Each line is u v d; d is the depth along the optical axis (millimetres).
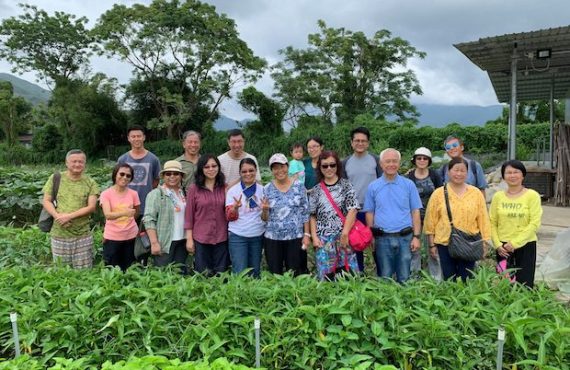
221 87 34812
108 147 37969
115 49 33406
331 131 30703
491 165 20672
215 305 3227
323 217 4812
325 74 35094
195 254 5031
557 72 12242
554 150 13133
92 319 3096
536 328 2816
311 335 2898
